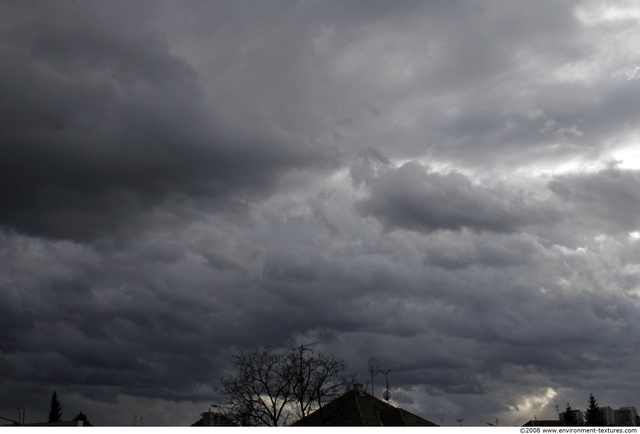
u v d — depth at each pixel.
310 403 47.28
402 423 44.84
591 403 76.06
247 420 47.41
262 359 48.84
